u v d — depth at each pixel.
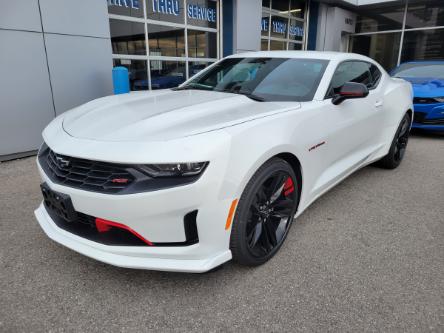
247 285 2.12
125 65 6.95
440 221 3.03
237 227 2.01
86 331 1.76
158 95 2.93
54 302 1.96
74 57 5.30
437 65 7.28
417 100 6.04
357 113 3.17
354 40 14.88
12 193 3.47
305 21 12.21
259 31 9.48
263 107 2.41
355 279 2.20
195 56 8.52
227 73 3.30
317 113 2.60
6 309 1.90
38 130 5.07
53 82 5.12
